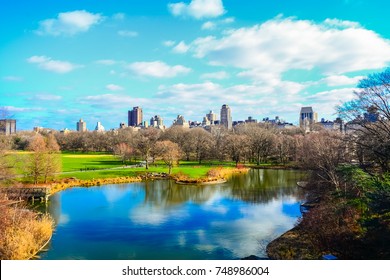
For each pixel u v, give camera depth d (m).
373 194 27.59
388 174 33.56
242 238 36.28
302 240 32.16
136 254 31.73
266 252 31.48
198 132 140.00
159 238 36.81
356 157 48.44
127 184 79.62
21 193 50.78
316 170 50.09
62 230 40.03
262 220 43.72
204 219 45.12
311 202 51.25
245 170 106.12
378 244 23.06
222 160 133.25
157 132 174.00
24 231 30.92
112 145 167.75
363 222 25.81
